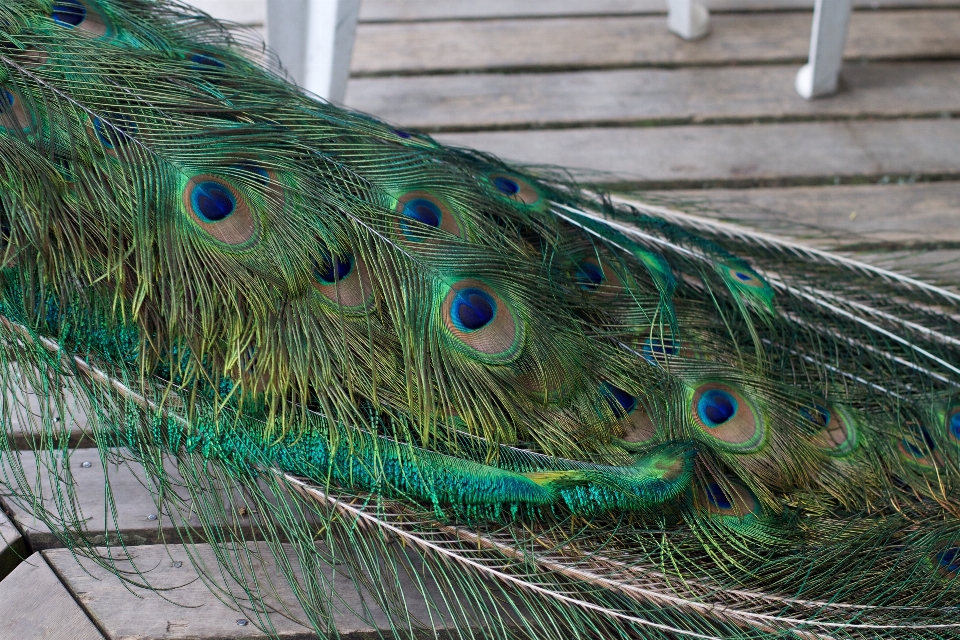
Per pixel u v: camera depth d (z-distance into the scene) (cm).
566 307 133
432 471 129
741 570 128
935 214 162
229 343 130
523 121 170
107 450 133
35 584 134
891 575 128
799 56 178
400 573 135
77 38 134
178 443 131
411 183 134
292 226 131
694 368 133
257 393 130
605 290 135
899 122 171
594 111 171
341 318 130
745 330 138
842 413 135
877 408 136
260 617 133
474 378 130
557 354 131
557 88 174
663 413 132
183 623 133
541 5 190
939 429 136
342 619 133
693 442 131
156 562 136
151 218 131
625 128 170
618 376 132
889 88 174
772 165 166
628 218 144
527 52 178
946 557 129
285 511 131
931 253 158
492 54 178
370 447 130
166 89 133
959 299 144
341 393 129
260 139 133
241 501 137
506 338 131
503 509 130
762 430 133
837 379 137
